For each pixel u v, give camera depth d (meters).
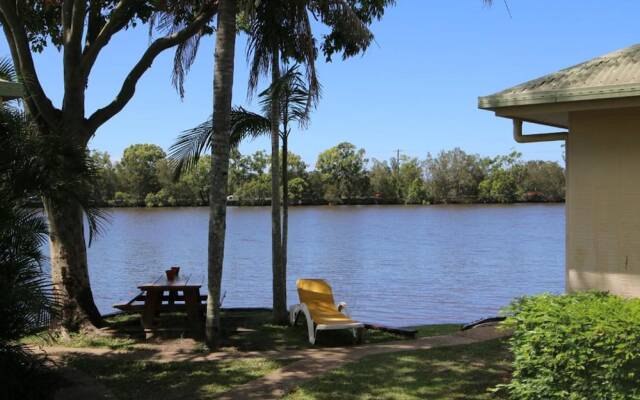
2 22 8.84
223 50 7.93
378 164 108.06
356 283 19.38
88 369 6.82
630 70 5.87
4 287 4.99
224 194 8.01
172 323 9.19
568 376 4.34
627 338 4.01
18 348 5.51
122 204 86.06
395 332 8.92
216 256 7.94
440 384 5.92
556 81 6.16
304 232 45.00
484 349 7.43
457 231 46.03
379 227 51.09
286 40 9.05
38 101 8.62
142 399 5.76
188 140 9.47
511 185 107.12
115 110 9.21
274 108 9.63
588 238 6.03
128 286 18.80
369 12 10.27
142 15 10.12
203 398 5.75
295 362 7.11
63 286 8.65
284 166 10.01
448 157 107.88
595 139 5.98
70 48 8.77
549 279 20.47
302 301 9.31
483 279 20.44
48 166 5.84
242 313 11.15
